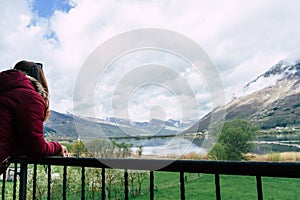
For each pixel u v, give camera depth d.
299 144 42.78
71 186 9.83
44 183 9.45
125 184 1.64
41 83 2.20
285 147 38.59
